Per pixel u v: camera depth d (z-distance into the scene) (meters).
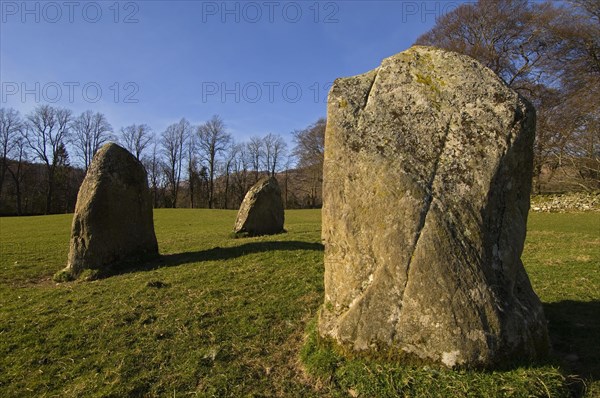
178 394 4.39
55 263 11.85
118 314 6.49
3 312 7.00
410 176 4.44
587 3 32.38
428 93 4.73
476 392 3.76
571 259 9.32
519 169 4.49
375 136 4.71
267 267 8.94
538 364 4.09
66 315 6.64
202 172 69.88
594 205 26.52
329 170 4.93
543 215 25.50
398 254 4.33
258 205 15.37
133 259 10.11
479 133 4.46
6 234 20.03
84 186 9.90
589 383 4.07
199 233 18.67
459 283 4.12
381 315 4.34
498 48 37.41
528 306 4.35
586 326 5.48
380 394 3.93
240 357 5.08
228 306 6.73
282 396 4.25
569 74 33.50
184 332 5.80
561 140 32.22
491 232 4.30
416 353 4.14
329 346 4.69
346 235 4.70
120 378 4.70
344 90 5.03
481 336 4.00
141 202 10.50
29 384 4.70
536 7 35.28
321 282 7.77
